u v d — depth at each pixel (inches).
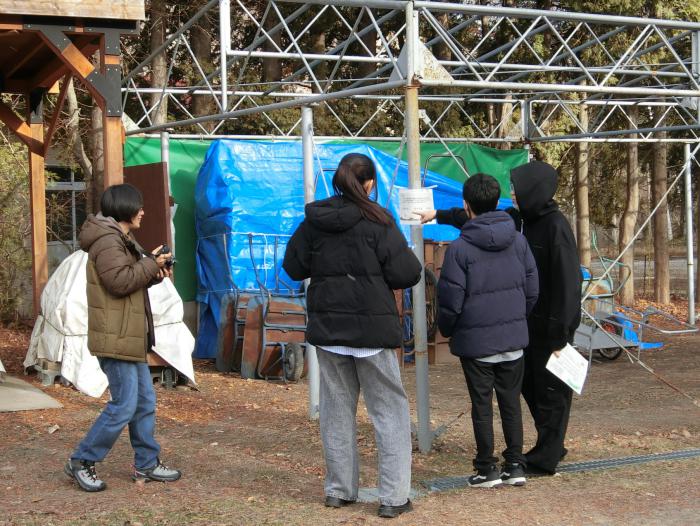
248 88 645.9
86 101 647.8
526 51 676.7
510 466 223.5
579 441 282.4
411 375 445.4
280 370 427.2
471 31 726.5
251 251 468.8
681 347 532.1
